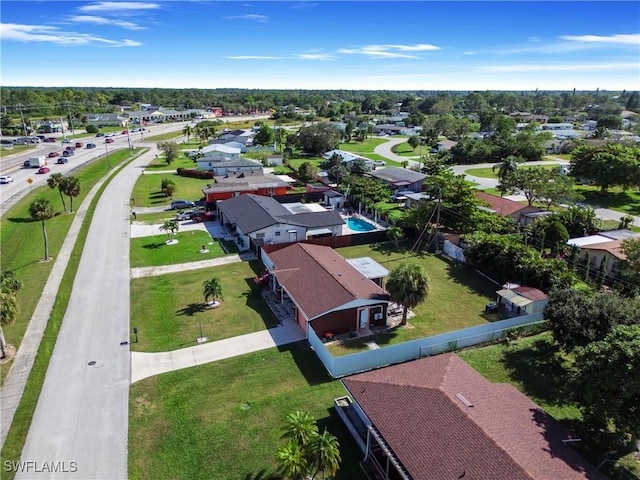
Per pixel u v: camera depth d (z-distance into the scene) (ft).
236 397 81.97
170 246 159.63
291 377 88.02
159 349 96.78
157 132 534.78
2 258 146.30
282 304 117.80
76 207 208.54
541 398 83.25
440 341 97.04
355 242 165.99
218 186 221.46
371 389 73.10
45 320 107.76
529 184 205.98
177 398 81.51
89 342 99.14
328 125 384.27
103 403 80.07
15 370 88.63
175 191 238.68
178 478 65.05
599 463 66.95
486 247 138.82
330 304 102.01
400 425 64.69
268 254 137.08
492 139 374.22
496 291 128.26
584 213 164.55
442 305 119.85
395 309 116.78
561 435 63.36
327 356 89.86
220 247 159.22
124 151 385.09
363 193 219.41
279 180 243.19
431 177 195.21
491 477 53.93
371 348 98.17
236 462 67.72
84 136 488.44
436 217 169.68
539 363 93.76
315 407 79.56
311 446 59.36
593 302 89.45
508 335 102.47
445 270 143.43
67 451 69.67
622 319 85.10
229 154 310.86
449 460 57.41
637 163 223.92
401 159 361.30
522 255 128.57
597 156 240.53
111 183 261.03
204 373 88.79
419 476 56.65
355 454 69.51
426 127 500.74
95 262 144.25
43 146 406.62
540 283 121.08
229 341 100.17
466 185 172.35
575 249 142.51
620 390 63.72
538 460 56.54
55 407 78.95
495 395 70.49
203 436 72.64
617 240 148.46
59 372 88.58
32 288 124.57
